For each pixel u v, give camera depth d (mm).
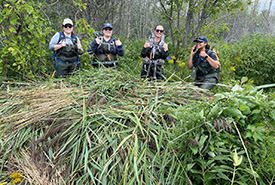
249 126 1665
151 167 1795
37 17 3914
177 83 2818
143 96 2475
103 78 2926
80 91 2607
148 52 4199
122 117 2070
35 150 2010
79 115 2186
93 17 8414
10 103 2602
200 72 3947
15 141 2150
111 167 1724
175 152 1837
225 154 1701
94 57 4105
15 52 3615
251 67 6438
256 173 1531
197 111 1803
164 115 2148
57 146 2000
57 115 2246
